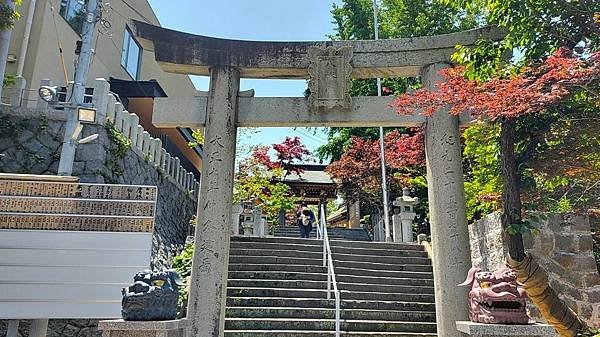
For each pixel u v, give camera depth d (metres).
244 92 5.47
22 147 7.46
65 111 7.82
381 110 5.25
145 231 5.27
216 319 4.68
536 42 4.21
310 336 6.09
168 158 11.25
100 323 3.45
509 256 3.26
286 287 7.62
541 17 4.18
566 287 5.18
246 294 7.23
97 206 5.28
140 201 5.36
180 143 15.48
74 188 5.30
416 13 15.77
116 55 13.30
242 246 9.10
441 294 4.56
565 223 5.40
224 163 5.08
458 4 5.02
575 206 5.46
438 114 5.02
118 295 5.00
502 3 4.33
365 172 14.63
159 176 10.52
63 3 10.82
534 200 5.11
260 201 13.94
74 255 5.07
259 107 5.35
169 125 5.30
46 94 6.67
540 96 3.39
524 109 3.50
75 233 5.14
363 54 5.35
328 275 7.32
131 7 13.20
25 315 4.80
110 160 7.91
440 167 4.88
